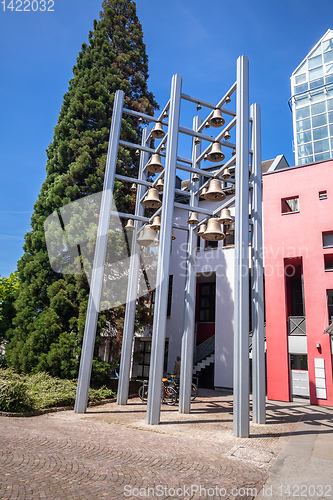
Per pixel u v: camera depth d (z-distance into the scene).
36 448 5.99
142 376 22.03
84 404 10.03
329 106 36.03
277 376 15.44
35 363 13.04
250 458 6.27
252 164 11.52
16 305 14.61
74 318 13.32
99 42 19.62
